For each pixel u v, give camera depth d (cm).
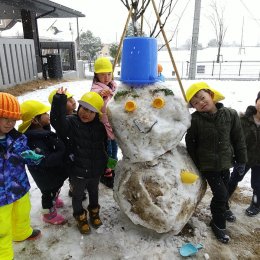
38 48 1328
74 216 305
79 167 284
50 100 314
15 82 1077
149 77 262
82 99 275
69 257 273
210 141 279
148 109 254
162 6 364
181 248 276
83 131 281
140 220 271
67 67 1642
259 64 2655
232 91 997
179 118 264
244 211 344
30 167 292
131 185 271
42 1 1154
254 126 309
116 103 262
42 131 288
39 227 312
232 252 279
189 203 275
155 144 256
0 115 230
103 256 273
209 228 308
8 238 247
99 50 3712
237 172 325
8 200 240
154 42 263
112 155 390
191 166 290
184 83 1193
